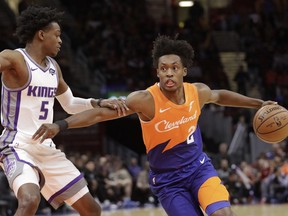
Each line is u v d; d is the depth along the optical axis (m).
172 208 8.16
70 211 23.41
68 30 37.66
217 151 31.84
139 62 38.59
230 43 44.84
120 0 45.75
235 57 43.88
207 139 32.19
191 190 8.23
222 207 7.83
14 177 8.37
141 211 22.64
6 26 34.34
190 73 38.75
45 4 36.34
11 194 21.44
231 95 8.94
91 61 37.47
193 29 43.91
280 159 27.16
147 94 8.12
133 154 34.19
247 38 44.47
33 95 8.69
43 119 8.83
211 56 41.41
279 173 26.50
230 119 32.75
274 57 42.69
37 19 8.77
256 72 40.81
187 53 8.21
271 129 8.83
